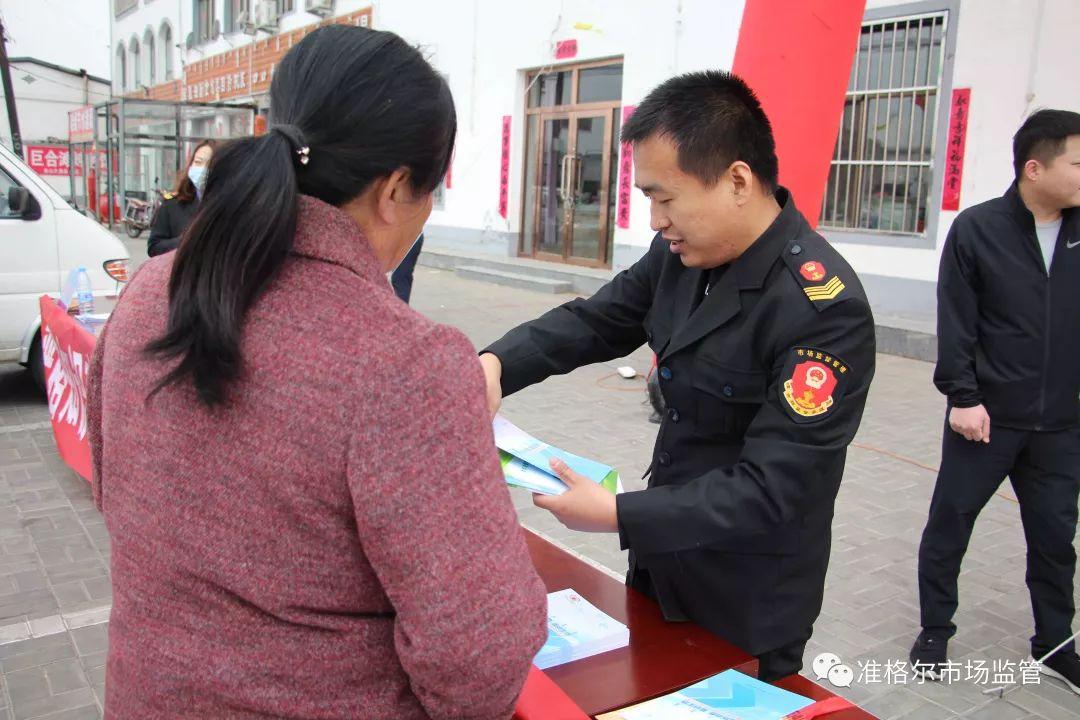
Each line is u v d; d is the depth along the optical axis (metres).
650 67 9.72
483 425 0.85
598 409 5.67
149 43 23.47
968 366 2.48
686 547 1.28
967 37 7.14
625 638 1.40
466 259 11.94
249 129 16.05
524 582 0.84
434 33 12.95
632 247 10.19
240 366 0.81
